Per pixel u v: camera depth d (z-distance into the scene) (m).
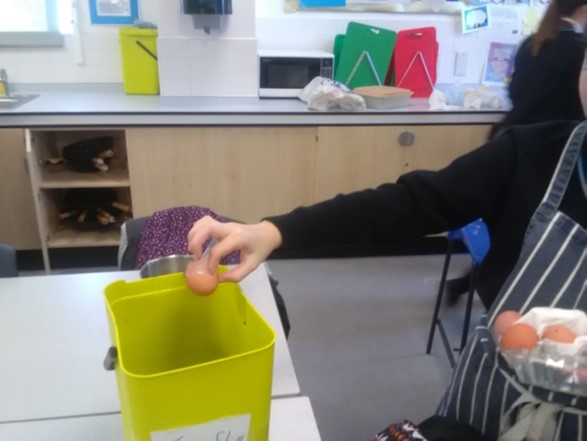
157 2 2.86
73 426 0.89
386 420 1.95
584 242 0.78
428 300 2.73
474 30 3.34
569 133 0.84
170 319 0.84
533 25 3.39
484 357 0.86
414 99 3.23
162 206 2.82
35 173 2.65
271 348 0.66
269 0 3.15
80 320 1.17
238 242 0.77
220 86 3.02
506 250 0.88
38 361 1.04
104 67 3.13
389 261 3.14
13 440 0.85
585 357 0.71
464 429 0.88
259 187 2.85
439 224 0.88
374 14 3.26
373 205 0.86
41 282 1.33
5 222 2.76
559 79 2.06
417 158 2.91
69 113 2.55
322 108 2.77
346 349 2.33
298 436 0.86
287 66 3.01
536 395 0.77
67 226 3.01
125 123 2.61
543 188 0.83
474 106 2.97
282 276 2.92
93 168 2.91
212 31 2.91
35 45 3.01
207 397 0.64
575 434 0.77
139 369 0.84
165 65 2.95
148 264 1.15
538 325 0.75
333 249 3.15
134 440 0.67
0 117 2.52
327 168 2.86
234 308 0.81
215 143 2.72
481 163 0.88
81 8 3.01
